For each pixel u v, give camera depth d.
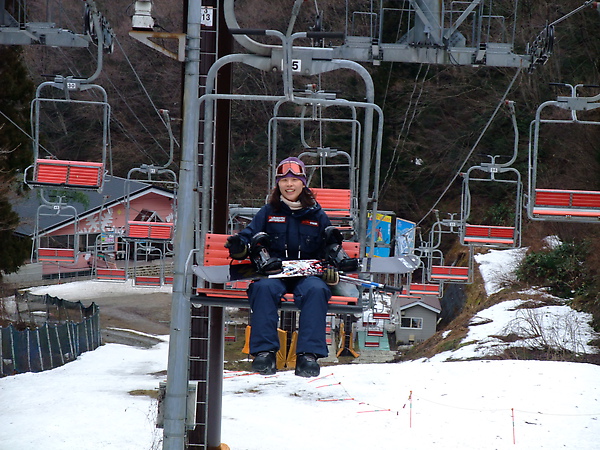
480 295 29.09
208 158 6.36
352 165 10.21
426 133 39.84
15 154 26.00
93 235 40.94
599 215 10.62
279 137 43.59
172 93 45.16
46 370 22.45
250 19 36.00
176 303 6.55
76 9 28.30
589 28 29.67
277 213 5.80
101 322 32.12
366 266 6.01
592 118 26.47
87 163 12.92
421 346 26.22
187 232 6.45
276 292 5.34
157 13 35.44
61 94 44.72
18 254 27.33
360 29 34.28
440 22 9.05
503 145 38.22
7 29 9.64
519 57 9.06
